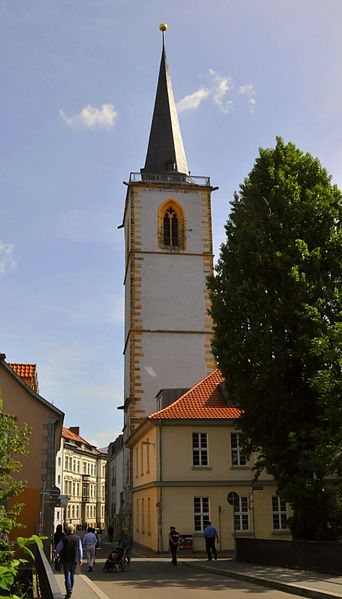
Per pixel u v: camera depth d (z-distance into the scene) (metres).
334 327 21.98
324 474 21.89
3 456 17.67
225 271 27.81
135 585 18.97
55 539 24.62
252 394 25.03
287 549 21.42
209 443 35.47
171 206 52.69
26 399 30.06
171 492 34.31
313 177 27.98
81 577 21.58
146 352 48.34
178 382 47.88
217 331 26.84
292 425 24.70
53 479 29.06
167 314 49.50
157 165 54.78
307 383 24.47
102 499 106.12
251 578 18.98
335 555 18.38
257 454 35.53
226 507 34.56
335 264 25.48
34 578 14.47
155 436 35.38
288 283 25.22
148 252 50.97
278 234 26.55
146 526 38.41
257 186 27.95
